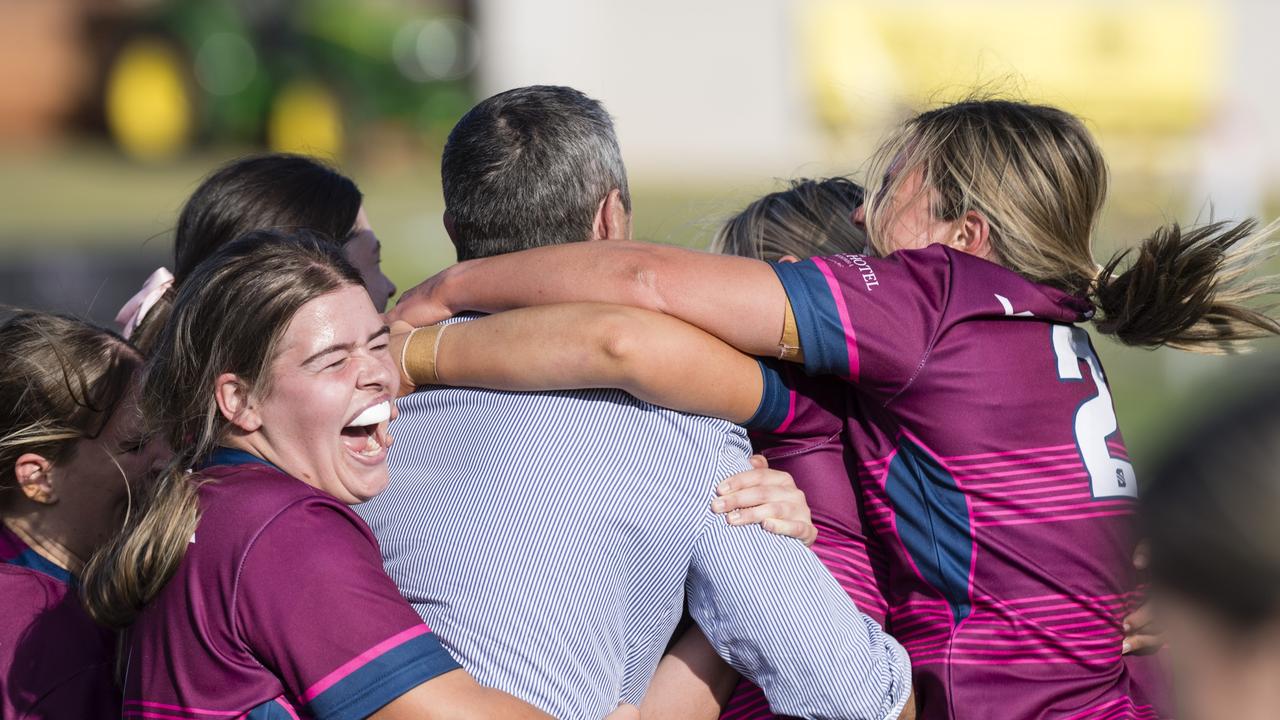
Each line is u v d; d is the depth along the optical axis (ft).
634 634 27.71
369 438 26.66
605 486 27.04
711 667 29.30
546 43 222.48
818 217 35.45
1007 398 28.04
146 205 153.07
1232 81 195.00
